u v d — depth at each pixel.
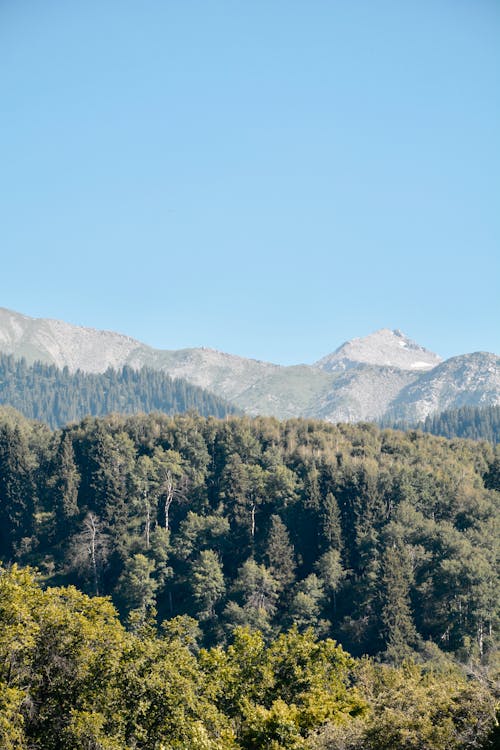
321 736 46.00
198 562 128.38
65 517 148.12
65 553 141.25
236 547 141.62
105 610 50.50
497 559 124.75
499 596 112.31
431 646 108.00
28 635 43.62
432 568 125.88
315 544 139.50
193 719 47.03
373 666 75.88
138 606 123.62
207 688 52.44
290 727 49.50
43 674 45.28
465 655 105.50
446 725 43.03
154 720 45.41
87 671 45.59
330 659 63.62
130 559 130.12
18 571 50.44
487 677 51.69
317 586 125.62
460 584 114.94
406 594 117.25
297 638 64.00
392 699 48.00
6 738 38.81
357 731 44.94
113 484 150.75
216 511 148.62
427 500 149.62
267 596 126.19
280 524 136.00
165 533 138.50
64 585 135.38
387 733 42.78
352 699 57.81
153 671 47.41
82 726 41.38
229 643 112.69
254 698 58.03
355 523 139.88
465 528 140.00
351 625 116.69
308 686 58.62
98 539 140.75
